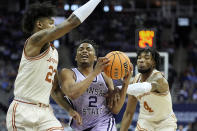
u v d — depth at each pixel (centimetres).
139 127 531
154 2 1975
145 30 828
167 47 1806
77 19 367
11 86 1389
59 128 388
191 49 1927
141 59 504
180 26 1927
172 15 1966
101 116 459
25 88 385
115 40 1809
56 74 447
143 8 1969
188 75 1636
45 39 371
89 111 456
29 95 384
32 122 379
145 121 529
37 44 376
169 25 1941
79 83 413
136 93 464
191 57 1880
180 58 1903
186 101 1361
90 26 1709
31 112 382
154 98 500
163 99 501
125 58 432
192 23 2009
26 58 385
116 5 1105
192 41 1967
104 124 455
